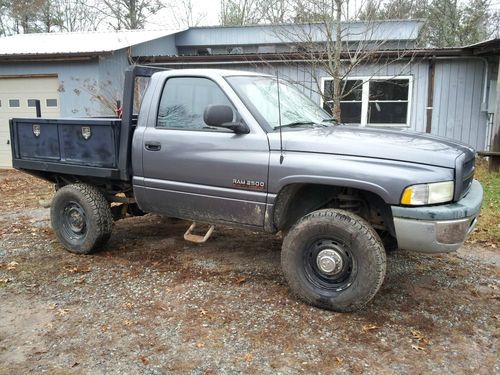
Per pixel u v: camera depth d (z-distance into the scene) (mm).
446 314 3805
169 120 4594
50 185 10273
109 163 4910
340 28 10227
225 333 3498
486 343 3361
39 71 12750
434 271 4750
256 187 4035
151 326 3617
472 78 11648
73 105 12711
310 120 4586
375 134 4055
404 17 12602
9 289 4359
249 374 2996
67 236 5391
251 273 4676
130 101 4734
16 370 3057
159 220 6738
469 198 3744
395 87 12039
